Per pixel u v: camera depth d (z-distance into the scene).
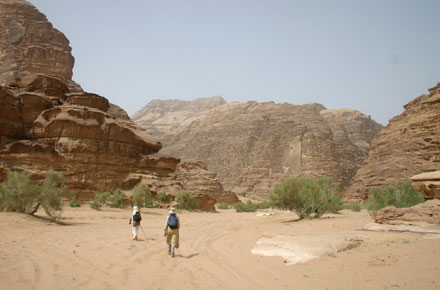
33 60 88.25
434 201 14.59
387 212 14.94
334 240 11.61
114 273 8.77
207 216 42.09
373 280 7.74
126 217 31.56
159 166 52.09
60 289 7.20
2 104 40.25
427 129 85.38
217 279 8.47
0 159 37.22
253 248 12.33
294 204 29.80
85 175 42.22
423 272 7.82
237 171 190.12
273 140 188.38
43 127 42.78
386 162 89.25
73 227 19.98
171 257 11.23
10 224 18.12
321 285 7.74
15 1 96.25
